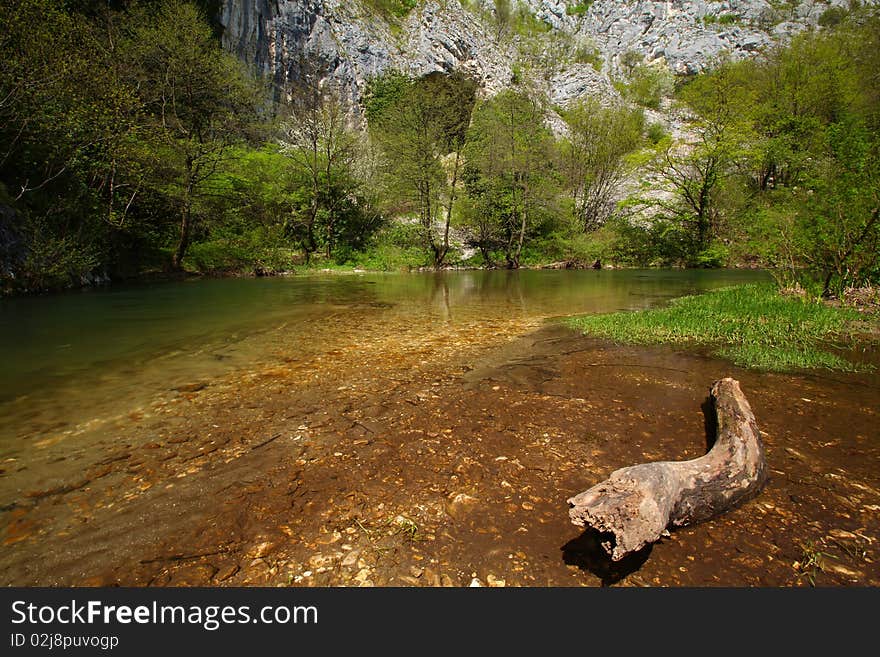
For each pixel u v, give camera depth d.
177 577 1.95
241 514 2.39
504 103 27.75
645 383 4.63
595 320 7.97
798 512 2.38
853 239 8.48
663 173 27.89
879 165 8.13
